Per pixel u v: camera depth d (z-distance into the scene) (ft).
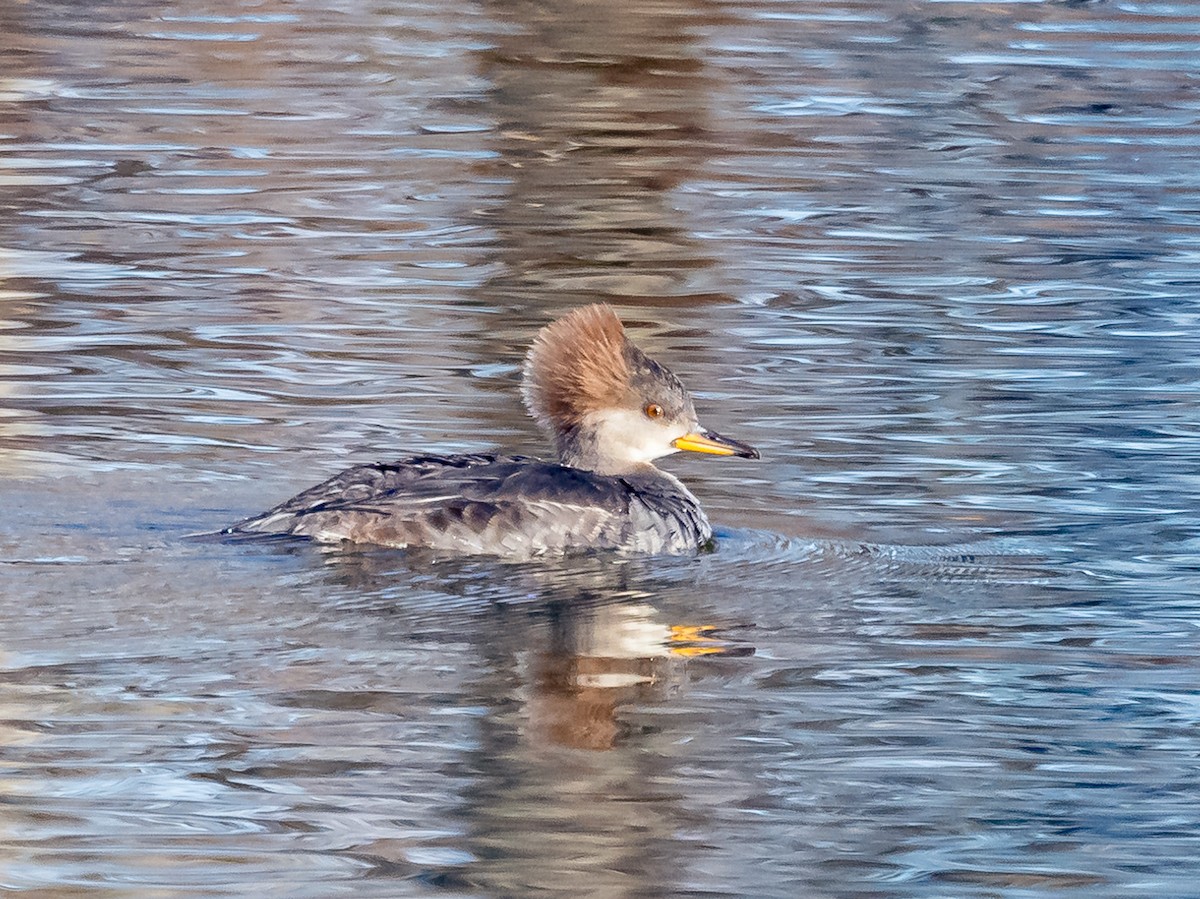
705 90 90.27
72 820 28.19
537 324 59.06
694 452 48.88
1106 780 30.40
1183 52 97.96
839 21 104.22
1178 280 64.03
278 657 34.04
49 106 84.53
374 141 80.94
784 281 63.98
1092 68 94.73
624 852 27.86
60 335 56.70
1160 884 27.32
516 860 27.48
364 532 39.81
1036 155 80.33
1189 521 43.73
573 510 40.75
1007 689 33.94
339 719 31.60
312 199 72.54
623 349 44.75
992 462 47.88
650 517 41.29
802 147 81.35
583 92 89.56
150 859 27.25
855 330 58.85
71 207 70.38
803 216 71.72
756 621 37.42
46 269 63.05
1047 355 56.59
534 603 37.65
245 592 37.17
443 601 37.29
